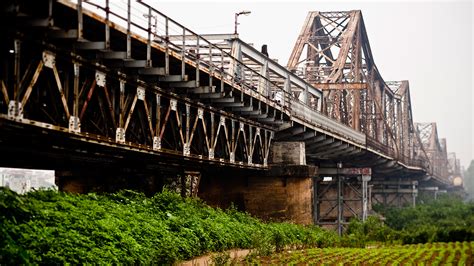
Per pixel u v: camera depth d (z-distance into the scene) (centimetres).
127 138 2798
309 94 6103
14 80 1817
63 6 1920
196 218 3027
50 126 1975
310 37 7631
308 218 4606
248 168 4172
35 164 2559
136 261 2106
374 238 5741
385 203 11781
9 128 1880
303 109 4969
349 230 6088
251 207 4597
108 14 2125
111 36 2302
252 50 4616
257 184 4616
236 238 3186
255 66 5131
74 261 1786
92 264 1838
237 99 3606
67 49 2059
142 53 2575
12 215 1788
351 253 3678
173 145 3303
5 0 1731
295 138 5156
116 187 3256
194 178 3691
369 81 8894
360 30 8031
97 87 2312
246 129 4222
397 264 3206
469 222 8338
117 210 2486
